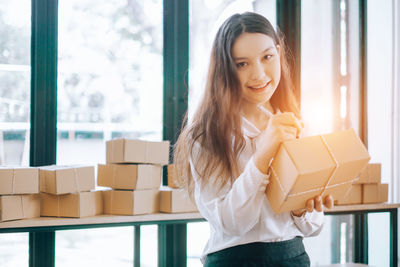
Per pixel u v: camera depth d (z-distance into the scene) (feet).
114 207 7.05
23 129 8.10
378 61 10.16
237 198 2.87
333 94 9.98
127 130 8.82
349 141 2.94
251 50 3.12
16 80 8.06
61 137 8.34
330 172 2.79
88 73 8.52
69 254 8.62
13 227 6.25
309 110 9.71
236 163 3.27
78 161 8.46
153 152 7.37
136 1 8.82
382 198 8.33
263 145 2.87
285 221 3.25
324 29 9.90
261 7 9.51
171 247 8.73
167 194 7.22
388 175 10.05
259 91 3.25
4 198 6.23
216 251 3.25
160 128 8.98
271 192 2.95
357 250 9.93
